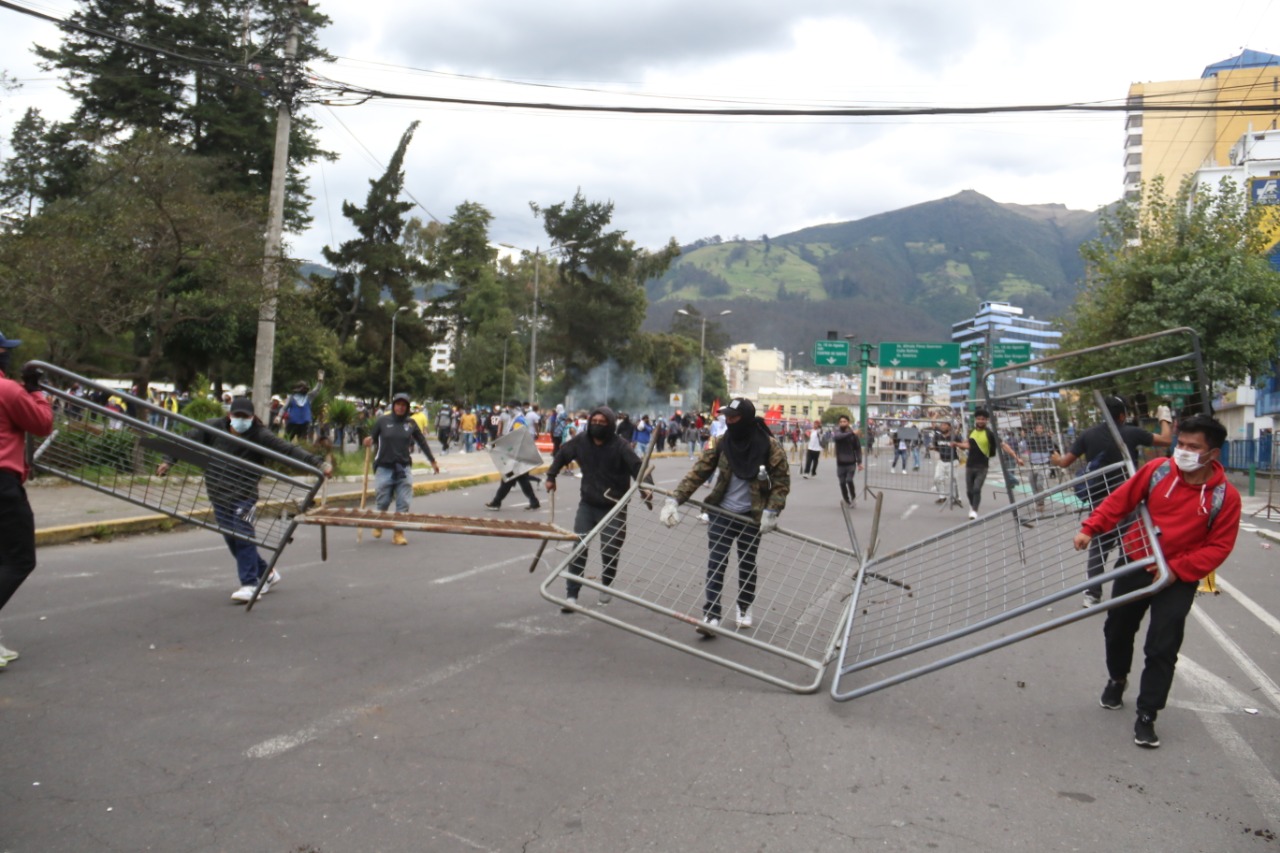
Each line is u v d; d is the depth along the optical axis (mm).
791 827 3592
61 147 32344
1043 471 10297
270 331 17375
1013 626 7324
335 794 3748
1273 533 14281
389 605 7312
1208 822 3754
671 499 6398
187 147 32781
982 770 4266
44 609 6746
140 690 4965
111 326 16094
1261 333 24016
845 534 12820
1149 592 4512
